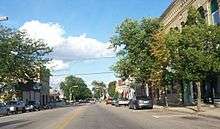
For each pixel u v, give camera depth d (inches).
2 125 1151.6
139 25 2285.9
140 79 2261.3
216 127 821.2
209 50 1323.8
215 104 1588.3
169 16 2250.2
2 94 2834.6
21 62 2632.9
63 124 1070.4
